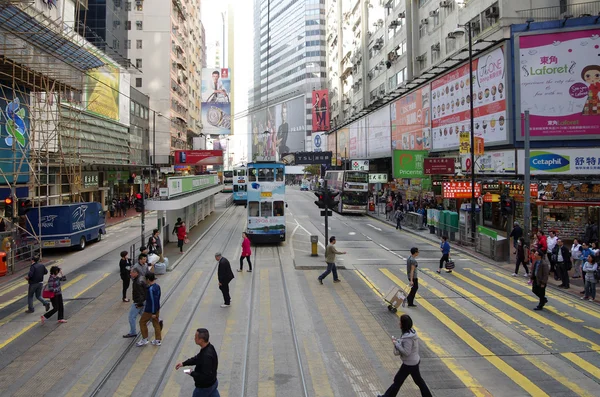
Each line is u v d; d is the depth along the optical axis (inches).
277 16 6038.4
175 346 398.3
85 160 1307.8
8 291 609.9
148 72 2368.4
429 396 283.9
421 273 703.1
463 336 422.3
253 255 855.1
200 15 3629.4
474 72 1208.8
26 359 371.9
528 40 1041.5
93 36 1905.8
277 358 371.2
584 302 541.3
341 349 389.7
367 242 1016.2
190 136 3225.9
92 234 986.7
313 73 5123.0
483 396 305.1
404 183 1822.1
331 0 3661.4
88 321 470.9
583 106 1012.5
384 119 2010.3
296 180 4916.3
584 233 926.4
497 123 1101.1
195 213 1251.8
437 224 1088.2
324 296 563.5
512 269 732.0
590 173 991.6
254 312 497.0
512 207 998.4
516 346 397.1
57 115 1016.9
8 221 858.8
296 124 5211.6
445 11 1430.9
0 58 748.6
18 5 795.4
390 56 1945.1
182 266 752.3
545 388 316.8
